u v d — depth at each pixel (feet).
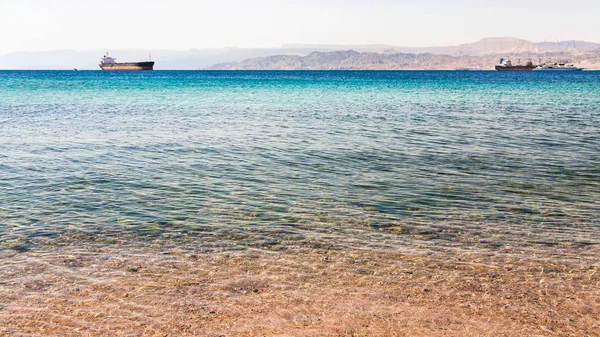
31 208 41.09
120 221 37.93
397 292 26.25
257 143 75.77
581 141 77.30
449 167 58.18
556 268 29.40
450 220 38.55
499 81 380.17
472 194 46.29
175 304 24.77
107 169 56.85
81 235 34.78
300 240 34.06
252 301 25.16
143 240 33.91
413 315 23.81
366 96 196.34
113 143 75.61
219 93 216.33
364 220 38.47
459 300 25.38
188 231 35.81
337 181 51.16
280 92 226.58
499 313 24.03
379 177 53.06
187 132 88.33
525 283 27.35
